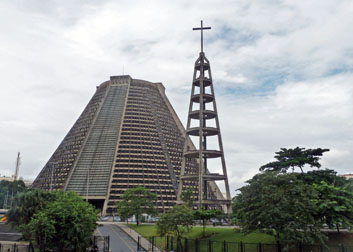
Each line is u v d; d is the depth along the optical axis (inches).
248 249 2444.6
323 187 2475.4
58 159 7819.9
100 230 4200.3
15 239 3075.8
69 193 2979.8
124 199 4788.4
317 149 3277.6
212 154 4165.8
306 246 2316.7
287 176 2434.8
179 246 2883.9
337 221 2317.9
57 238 2364.7
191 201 3927.2
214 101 4343.0
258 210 2282.2
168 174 7352.4
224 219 3740.2
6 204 6875.0
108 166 7214.6
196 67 4500.5
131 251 2787.9
